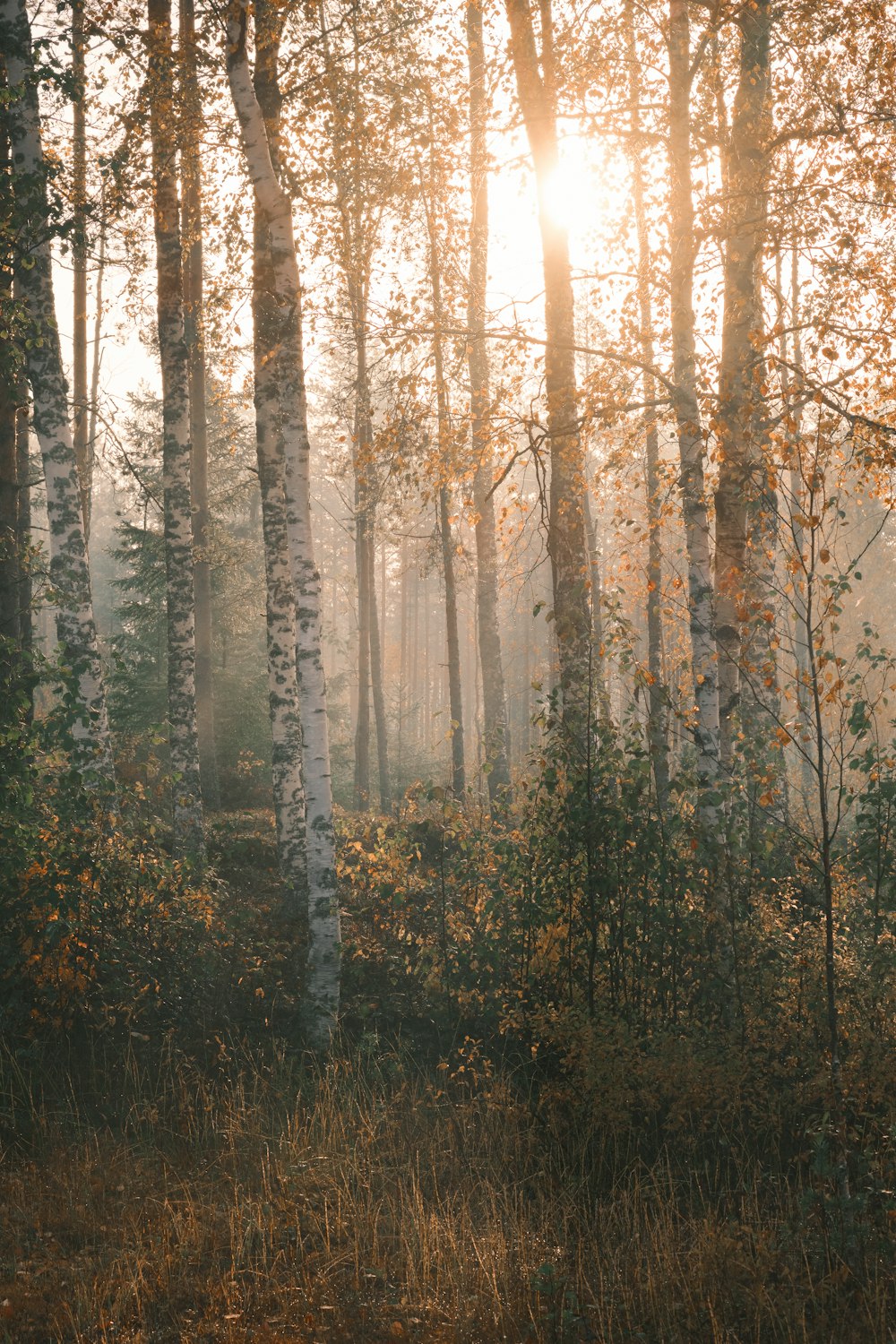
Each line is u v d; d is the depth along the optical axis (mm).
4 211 11086
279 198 9758
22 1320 5312
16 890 8609
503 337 10180
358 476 18453
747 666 7910
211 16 11484
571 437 11188
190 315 17625
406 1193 6914
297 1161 7246
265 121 11406
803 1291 5918
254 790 22109
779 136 10297
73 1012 8531
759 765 7930
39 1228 6227
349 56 11703
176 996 8938
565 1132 7789
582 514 11406
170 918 9102
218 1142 7566
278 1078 8406
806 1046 7859
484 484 18953
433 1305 5754
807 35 10070
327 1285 5895
